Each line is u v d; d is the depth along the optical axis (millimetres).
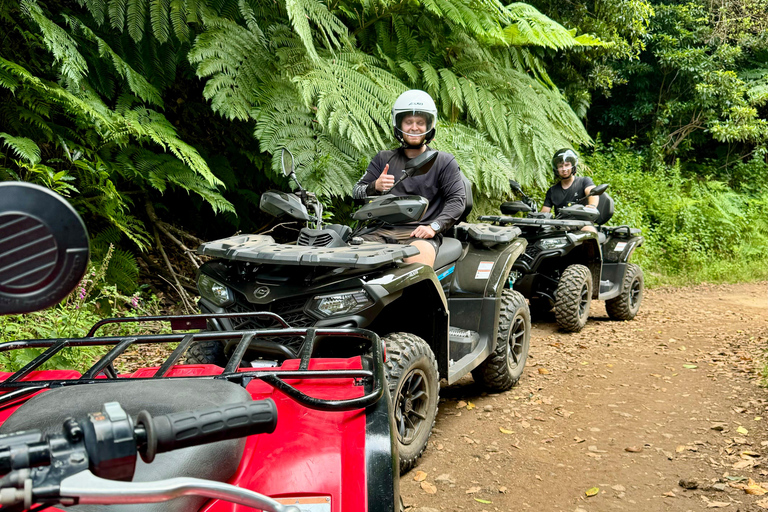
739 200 13414
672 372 4453
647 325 6316
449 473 2756
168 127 4523
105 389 1276
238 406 916
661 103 15250
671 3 15688
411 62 6383
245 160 5840
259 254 2412
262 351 2557
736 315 6961
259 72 4852
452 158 3531
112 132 4059
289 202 2898
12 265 772
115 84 4797
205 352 2756
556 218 5949
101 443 771
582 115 12141
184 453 1133
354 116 4781
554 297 5895
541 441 3143
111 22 4234
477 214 6930
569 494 2574
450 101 6359
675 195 11891
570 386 4090
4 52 4074
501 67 7191
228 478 1231
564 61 11984
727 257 11430
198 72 4410
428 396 2764
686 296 8500
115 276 4461
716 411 3588
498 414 3516
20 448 755
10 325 3137
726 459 2912
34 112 4105
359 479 1312
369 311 2453
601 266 6098
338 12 6301
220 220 5988
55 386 1405
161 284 5246
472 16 6160
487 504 2477
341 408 1329
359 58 5660
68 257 794
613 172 11664
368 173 3727
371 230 3332
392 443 1392
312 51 4812
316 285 2500
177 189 5602
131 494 795
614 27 11680
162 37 4391
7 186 737
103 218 4648
